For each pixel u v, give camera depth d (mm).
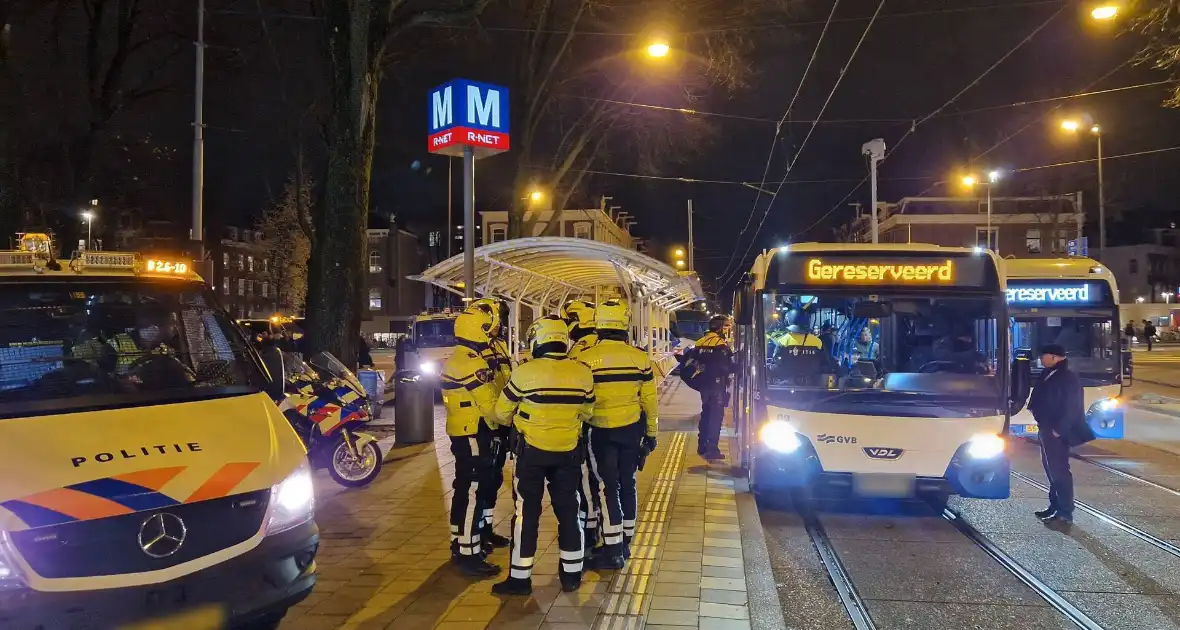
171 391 4859
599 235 56312
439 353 19375
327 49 13227
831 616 5367
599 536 6469
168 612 3781
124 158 20812
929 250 8156
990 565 6484
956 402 7691
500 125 12305
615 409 6141
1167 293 73875
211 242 62969
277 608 4203
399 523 7367
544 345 5508
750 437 8281
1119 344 12547
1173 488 9500
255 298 67938
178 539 3865
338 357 12805
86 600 3609
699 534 6965
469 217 11992
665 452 11391
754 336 8242
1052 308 12836
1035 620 5266
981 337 7957
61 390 4691
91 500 3740
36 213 19031
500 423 5691
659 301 26391
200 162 16156
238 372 5332
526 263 16719
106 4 18891
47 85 18391
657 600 5324
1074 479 10055
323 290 12914
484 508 6129
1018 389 7609
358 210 13086
